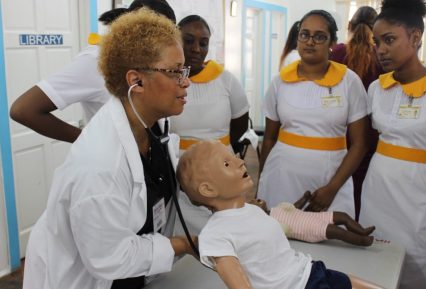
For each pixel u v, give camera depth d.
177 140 1.36
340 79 1.87
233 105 2.06
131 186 0.99
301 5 7.21
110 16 1.46
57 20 3.11
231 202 1.13
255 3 6.06
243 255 1.08
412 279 1.79
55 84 1.46
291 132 1.96
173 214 1.25
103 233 0.93
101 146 0.96
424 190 1.71
